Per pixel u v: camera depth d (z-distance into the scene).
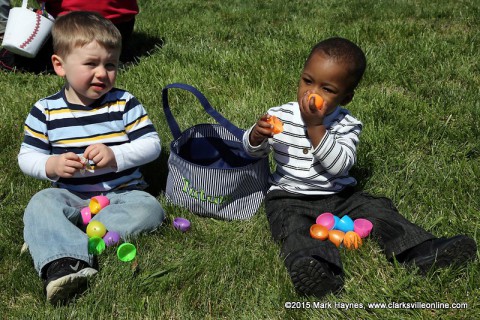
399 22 5.88
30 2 6.72
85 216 2.67
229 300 2.29
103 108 2.82
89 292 2.31
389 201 2.67
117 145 2.83
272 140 2.74
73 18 2.73
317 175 2.69
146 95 4.08
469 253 2.29
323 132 2.56
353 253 2.45
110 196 2.78
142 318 2.23
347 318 2.18
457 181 3.00
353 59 2.56
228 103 4.00
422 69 4.47
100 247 2.46
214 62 4.66
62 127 2.78
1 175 3.20
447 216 2.72
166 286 2.35
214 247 2.61
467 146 3.35
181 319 2.22
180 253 2.60
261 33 5.76
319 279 2.21
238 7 7.22
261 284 2.37
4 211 2.88
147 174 3.24
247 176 2.78
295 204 2.69
